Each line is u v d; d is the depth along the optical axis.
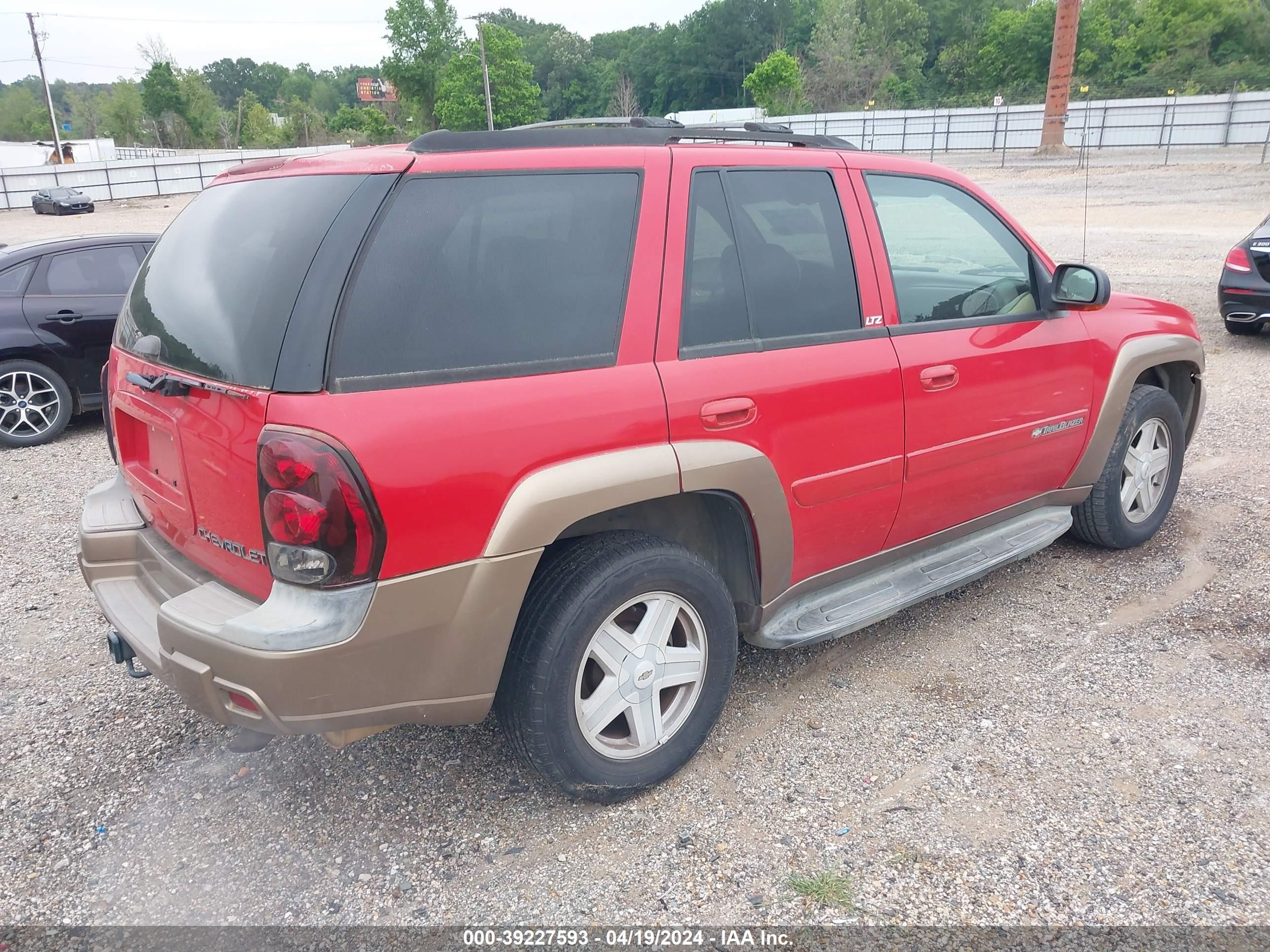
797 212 3.07
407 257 2.28
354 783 2.95
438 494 2.22
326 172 2.41
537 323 2.46
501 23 139.12
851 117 47.84
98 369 7.53
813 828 2.68
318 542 2.11
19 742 3.20
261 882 2.52
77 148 75.25
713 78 109.19
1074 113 41.47
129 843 2.69
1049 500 4.11
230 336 2.28
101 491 3.26
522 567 2.38
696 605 2.81
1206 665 3.50
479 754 3.09
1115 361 4.09
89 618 4.20
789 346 2.96
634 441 2.55
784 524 2.98
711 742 3.12
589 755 2.65
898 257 3.33
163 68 87.75
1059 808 2.73
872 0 91.06
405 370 2.23
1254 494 5.25
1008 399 3.63
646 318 2.64
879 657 3.67
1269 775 2.84
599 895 2.44
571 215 2.57
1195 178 26.86
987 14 96.56
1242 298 9.02
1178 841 2.58
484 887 2.48
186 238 2.78
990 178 30.45
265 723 2.23
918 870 2.50
